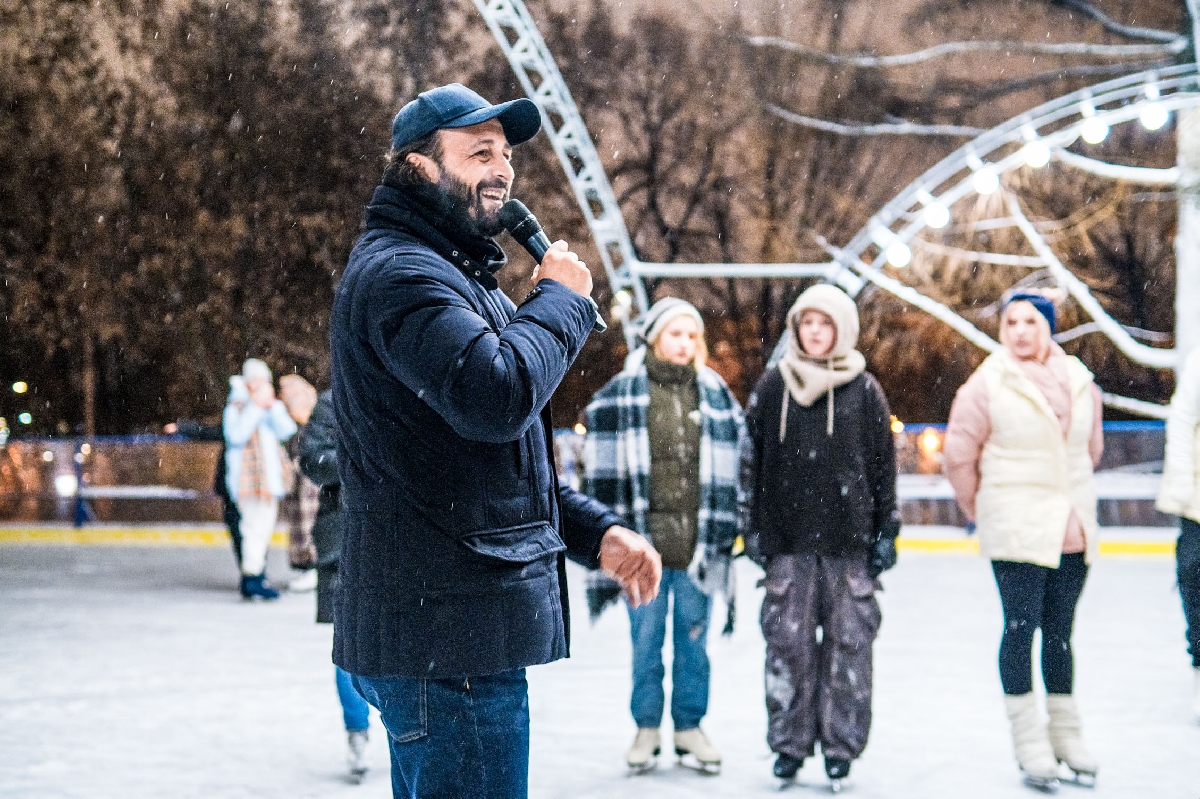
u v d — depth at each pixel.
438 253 2.45
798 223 27.67
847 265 11.87
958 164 11.29
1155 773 5.05
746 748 5.62
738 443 5.42
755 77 22.91
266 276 28.67
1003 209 13.76
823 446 5.02
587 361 33.03
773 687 4.99
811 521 4.99
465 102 2.53
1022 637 4.97
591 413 5.54
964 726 5.93
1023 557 4.92
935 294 15.55
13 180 27.73
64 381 34.97
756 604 10.45
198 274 28.75
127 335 31.03
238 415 10.98
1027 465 5.01
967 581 11.52
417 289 2.29
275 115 27.14
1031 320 5.12
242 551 10.89
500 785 2.38
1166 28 14.20
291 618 9.73
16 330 30.34
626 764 5.34
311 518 11.15
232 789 4.98
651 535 5.32
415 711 2.37
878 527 5.04
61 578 12.61
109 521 19.47
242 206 27.86
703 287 32.44
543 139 26.25
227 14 26.77
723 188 28.47
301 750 5.62
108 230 28.28
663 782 5.05
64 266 28.72
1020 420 5.03
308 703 6.61
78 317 29.97
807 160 26.61
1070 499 5.00
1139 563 12.68
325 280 28.66
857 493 4.98
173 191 27.88
